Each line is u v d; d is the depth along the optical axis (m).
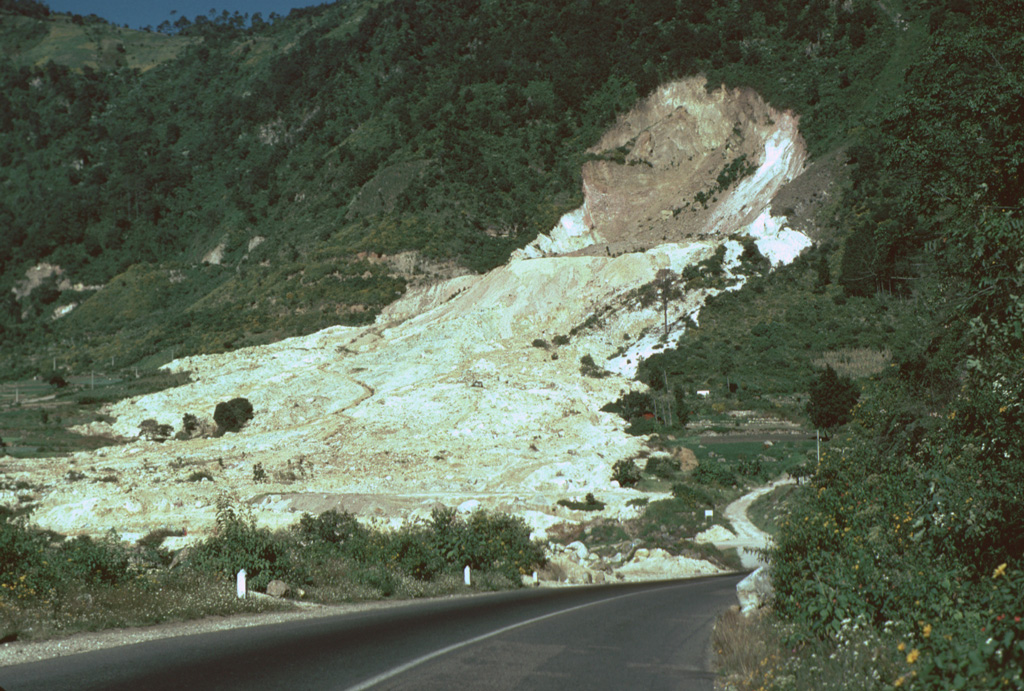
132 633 12.56
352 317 148.75
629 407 96.62
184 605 14.88
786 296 123.94
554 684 9.05
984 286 10.70
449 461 76.25
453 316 137.12
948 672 6.45
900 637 8.67
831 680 8.31
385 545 24.70
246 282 174.50
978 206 13.02
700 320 122.38
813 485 15.89
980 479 10.15
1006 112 15.95
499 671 9.66
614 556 43.97
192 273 198.88
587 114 192.25
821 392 74.38
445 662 10.12
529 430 88.88
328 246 176.62
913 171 21.73
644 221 166.12
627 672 9.99
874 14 175.50
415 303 150.38
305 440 88.69
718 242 144.62
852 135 148.00
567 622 14.73
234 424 99.12
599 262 141.75
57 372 152.25
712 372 107.38
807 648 9.90
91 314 188.50
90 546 16.50
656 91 182.25
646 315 126.88
